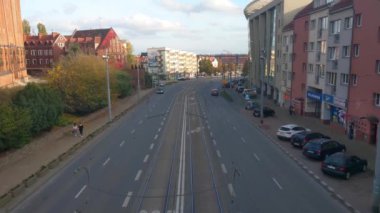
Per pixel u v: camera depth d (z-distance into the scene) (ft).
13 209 59.06
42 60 342.85
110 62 265.54
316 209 56.90
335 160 72.79
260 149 98.99
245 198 61.72
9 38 201.98
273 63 218.79
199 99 248.32
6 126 89.76
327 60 132.05
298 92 169.48
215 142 108.27
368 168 78.79
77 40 367.45
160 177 73.87
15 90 119.24
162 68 585.22
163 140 111.96
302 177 73.51
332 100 128.36
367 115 102.94
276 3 206.69
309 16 152.46
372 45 99.81
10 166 85.25
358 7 106.73
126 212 56.39
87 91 163.94
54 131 126.00
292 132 109.19
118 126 141.69
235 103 221.66
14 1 212.43
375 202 55.31
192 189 66.39
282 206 58.08
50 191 67.21
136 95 274.98
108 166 83.15
